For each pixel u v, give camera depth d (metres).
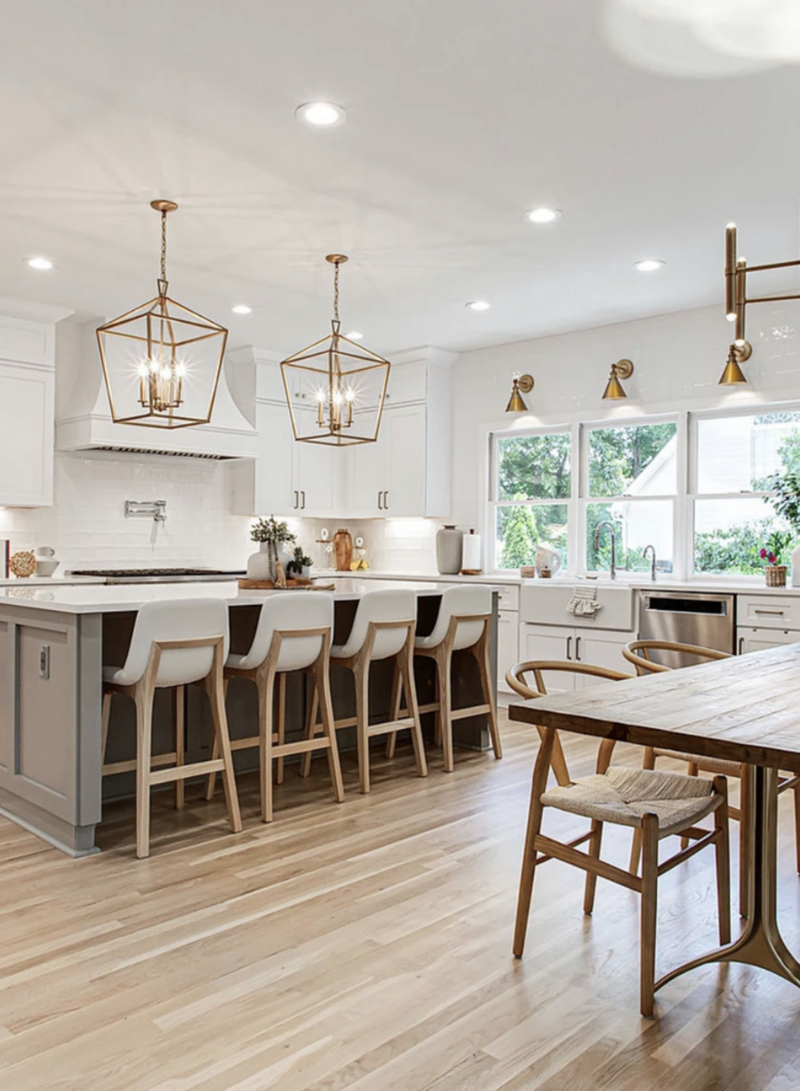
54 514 6.05
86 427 5.70
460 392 7.06
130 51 2.69
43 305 5.56
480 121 3.16
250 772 4.24
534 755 4.68
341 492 7.54
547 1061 1.88
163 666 3.18
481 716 4.75
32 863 3.04
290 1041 1.95
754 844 2.17
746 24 2.57
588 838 2.61
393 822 3.50
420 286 5.18
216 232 4.25
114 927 2.53
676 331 5.81
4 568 5.56
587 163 3.51
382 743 4.89
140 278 5.01
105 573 5.95
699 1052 1.93
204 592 3.97
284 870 2.98
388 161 3.48
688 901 2.75
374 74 2.84
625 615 5.51
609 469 6.28
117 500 6.38
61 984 2.20
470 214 4.04
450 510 7.12
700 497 5.76
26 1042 1.94
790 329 5.32
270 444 6.98
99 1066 1.85
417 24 2.57
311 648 3.70
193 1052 1.90
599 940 2.47
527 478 6.75
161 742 3.88
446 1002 2.12
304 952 2.38
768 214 4.04
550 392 6.48
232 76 2.84
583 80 2.89
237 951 2.38
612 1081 1.82
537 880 2.91
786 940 2.46
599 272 4.91
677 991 2.19
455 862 3.06
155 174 3.59
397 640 4.11
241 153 3.40
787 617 4.85
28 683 3.44
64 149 3.36
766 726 1.82
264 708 3.51
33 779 3.39
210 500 6.93
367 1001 2.12
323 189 3.75
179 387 4.00
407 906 2.69
